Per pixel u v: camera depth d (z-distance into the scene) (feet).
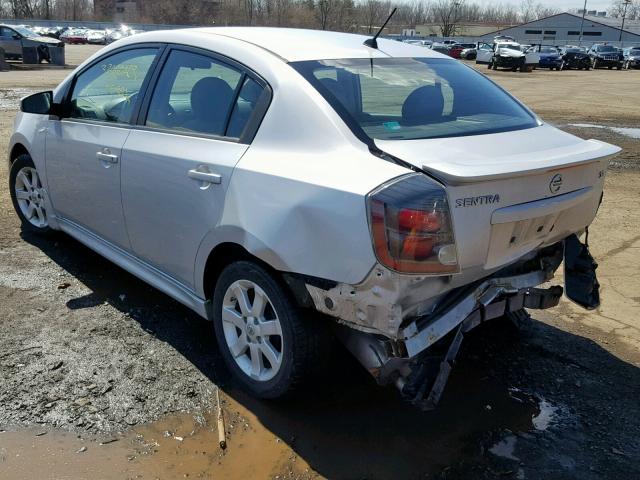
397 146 9.00
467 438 9.95
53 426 9.68
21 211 17.52
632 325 13.89
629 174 28.86
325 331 9.70
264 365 10.52
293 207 9.00
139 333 12.51
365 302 8.53
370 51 11.53
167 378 11.05
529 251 9.80
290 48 10.83
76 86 14.58
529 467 9.35
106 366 11.30
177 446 9.43
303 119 9.62
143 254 12.53
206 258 10.74
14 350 11.64
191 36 11.92
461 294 9.26
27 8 264.93
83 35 187.42
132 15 265.13
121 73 13.28
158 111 12.06
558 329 13.64
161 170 11.34
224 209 10.05
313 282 8.94
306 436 9.80
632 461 9.56
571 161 9.24
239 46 10.96
